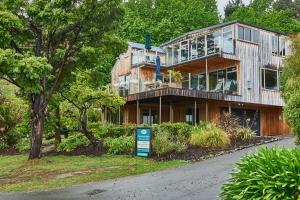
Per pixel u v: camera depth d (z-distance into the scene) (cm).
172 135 1989
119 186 1173
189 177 1250
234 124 2162
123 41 1902
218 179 1191
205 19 4991
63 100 2206
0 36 1527
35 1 1653
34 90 1471
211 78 2970
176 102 2814
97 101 2158
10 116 2712
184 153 1733
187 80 3019
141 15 5066
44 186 1224
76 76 2119
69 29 1734
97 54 1889
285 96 1375
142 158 1719
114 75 3581
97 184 1220
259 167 654
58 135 2309
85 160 1762
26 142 2514
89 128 2236
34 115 1775
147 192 1077
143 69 3159
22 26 1591
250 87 2812
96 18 1672
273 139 2083
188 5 5022
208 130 1928
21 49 1817
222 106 2820
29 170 1542
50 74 1830
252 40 2875
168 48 3228
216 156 1656
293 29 5041
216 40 2716
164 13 4969
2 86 2878
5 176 1457
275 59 3005
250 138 2061
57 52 1873
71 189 1163
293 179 603
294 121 1223
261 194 623
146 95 2542
